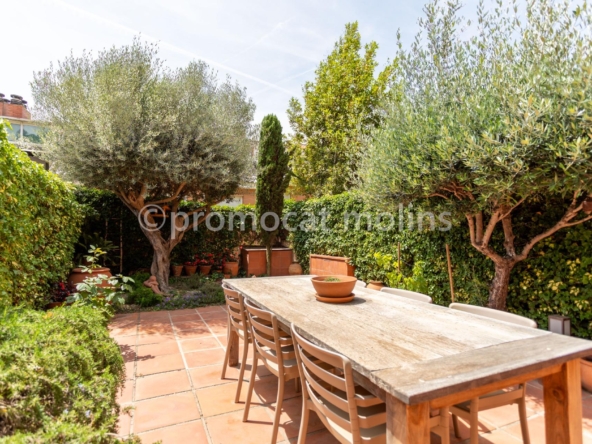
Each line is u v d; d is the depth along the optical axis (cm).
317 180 1223
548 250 334
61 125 578
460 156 296
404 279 469
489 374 131
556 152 246
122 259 790
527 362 143
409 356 152
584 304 308
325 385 214
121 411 173
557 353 153
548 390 164
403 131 355
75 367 160
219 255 928
